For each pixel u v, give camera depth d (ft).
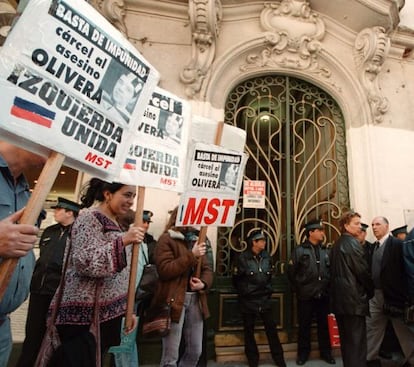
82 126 3.99
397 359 11.08
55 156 3.67
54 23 3.71
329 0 14.55
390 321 10.64
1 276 3.07
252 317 10.57
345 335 8.68
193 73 12.95
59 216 9.25
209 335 11.28
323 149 14.60
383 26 14.66
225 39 14.30
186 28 13.99
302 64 14.83
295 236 13.25
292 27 14.90
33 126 3.48
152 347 10.57
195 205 7.27
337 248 9.22
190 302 8.32
